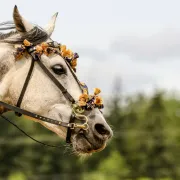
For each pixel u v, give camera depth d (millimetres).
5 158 51031
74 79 7824
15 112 7852
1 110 7949
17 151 51281
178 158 54594
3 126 52500
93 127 7602
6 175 50875
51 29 8305
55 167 51656
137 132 59625
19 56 7777
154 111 66250
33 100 7715
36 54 7746
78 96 7730
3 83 7781
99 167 48875
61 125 7652
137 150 55219
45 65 7758
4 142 51344
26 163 50875
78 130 7617
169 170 53750
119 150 55562
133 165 54281
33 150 51281
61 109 7688
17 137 52000
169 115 67500
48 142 47031
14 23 7871
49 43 7887
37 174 51062
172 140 55625
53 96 7711
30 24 7922
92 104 7676
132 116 65562
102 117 7668
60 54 7871
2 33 8016
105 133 7605
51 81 7734
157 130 62906
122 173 44188
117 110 63719
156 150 54844
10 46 7910
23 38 7891
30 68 7750
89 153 7648
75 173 51938
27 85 7734
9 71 7805
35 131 51844
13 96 7785
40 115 7734
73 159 52000
